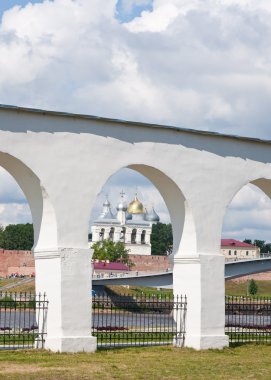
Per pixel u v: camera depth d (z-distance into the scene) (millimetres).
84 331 22812
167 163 24812
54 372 18672
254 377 19141
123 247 125688
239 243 164250
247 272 79000
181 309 25266
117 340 26031
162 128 24703
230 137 26250
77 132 23125
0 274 115688
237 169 26469
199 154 25578
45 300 22922
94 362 20609
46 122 22578
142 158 24297
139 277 78250
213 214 25734
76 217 22984
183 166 25156
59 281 22547
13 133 21984
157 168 24625
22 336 24953
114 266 111750
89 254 23062
